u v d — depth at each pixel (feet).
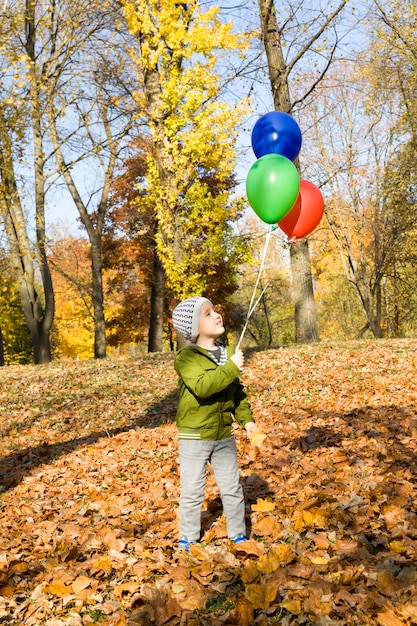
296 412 28.81
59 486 20.99
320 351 46.80
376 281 108.17
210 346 13.32
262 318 152.46
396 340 50.44
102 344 81.56
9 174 63.00
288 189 14.37
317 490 16.06
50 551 14.38
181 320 13.07
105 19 63.98
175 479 19.77
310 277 59.16
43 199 71.10
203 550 12.71
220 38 44.32
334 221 105.19
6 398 42.47
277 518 14.34
